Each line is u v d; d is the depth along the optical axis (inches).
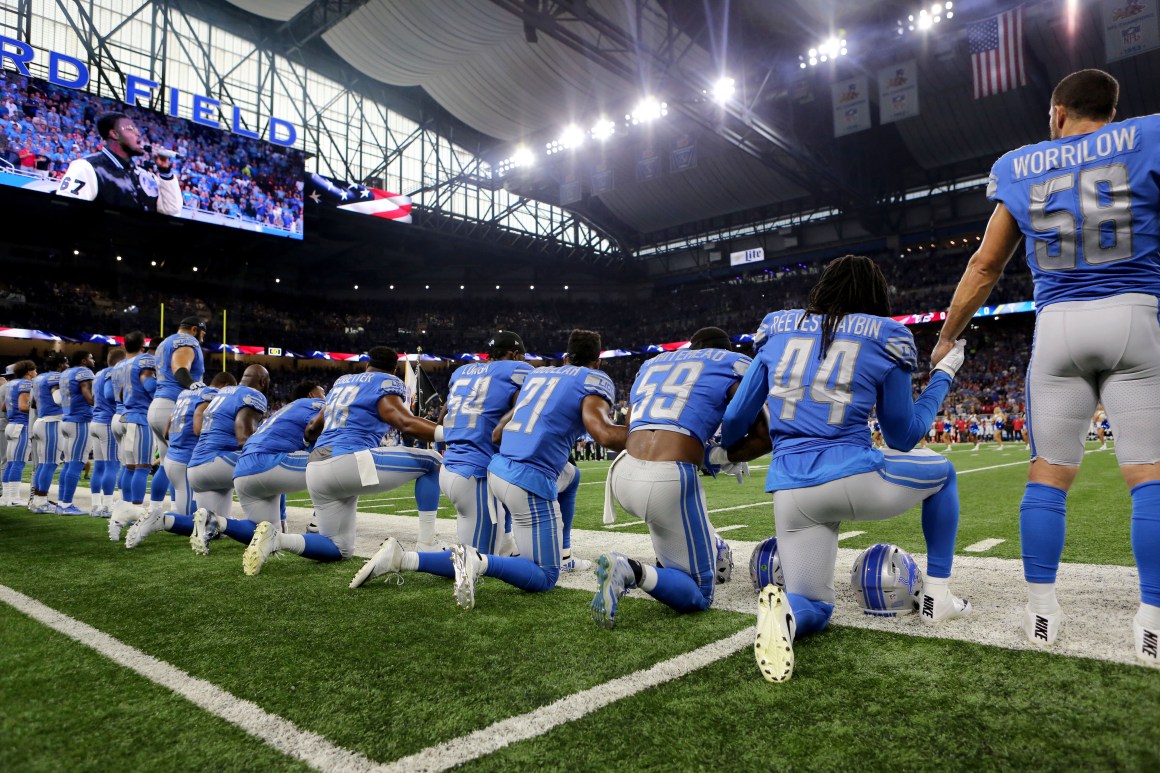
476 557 117.5
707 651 94.0
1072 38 877.8
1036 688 75.9
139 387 255.9
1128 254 84.5
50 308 1240.8
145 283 1365.7
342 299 1713.8
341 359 1555.1
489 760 63.8
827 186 1309.1
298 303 1641.2
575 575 153.8
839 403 95.8
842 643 96.0
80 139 888.3
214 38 1144.8
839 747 64.3
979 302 99.9
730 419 107.7
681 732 68.5
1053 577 91.5
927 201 1385.3
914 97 801.6
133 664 92.6
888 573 109.3
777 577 126.2
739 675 84.1
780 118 1018.7
